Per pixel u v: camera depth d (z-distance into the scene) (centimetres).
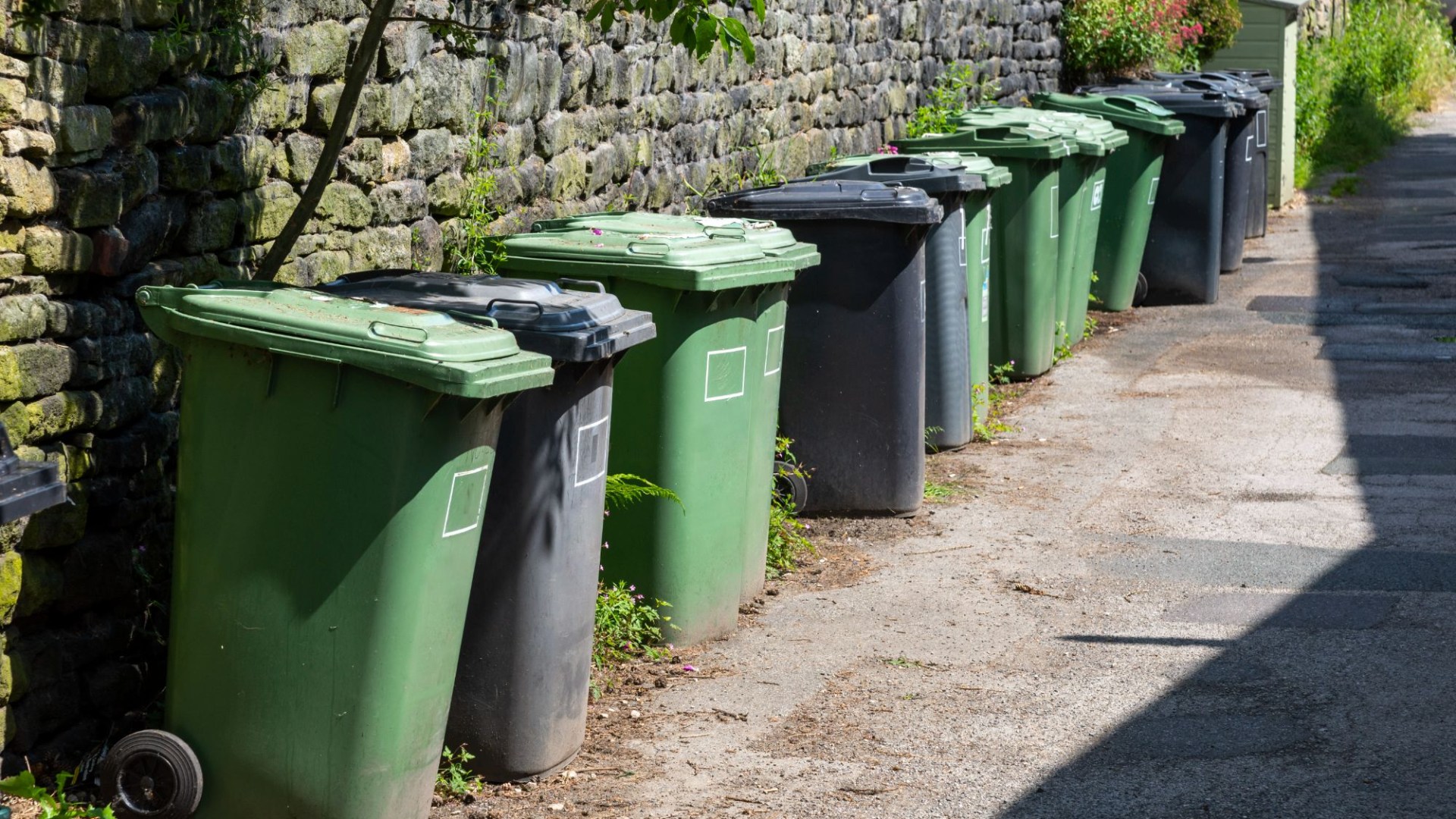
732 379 558
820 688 534
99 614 446
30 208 402
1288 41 1792
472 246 630
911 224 697
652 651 556
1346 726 498
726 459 563
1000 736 494
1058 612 613
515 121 670
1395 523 722
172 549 465
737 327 555
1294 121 1994
